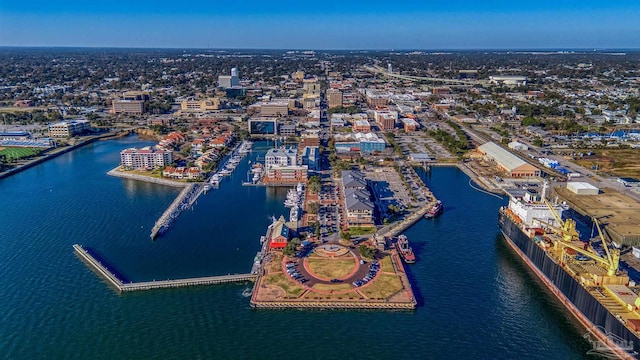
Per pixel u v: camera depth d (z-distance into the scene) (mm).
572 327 172375
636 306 153875
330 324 171500
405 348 160250
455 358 156250
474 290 195625
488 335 167750
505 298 190125
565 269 184250
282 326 170375
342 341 163000
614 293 163375
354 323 172250
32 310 179875
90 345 160875
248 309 180375
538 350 160750
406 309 180625
